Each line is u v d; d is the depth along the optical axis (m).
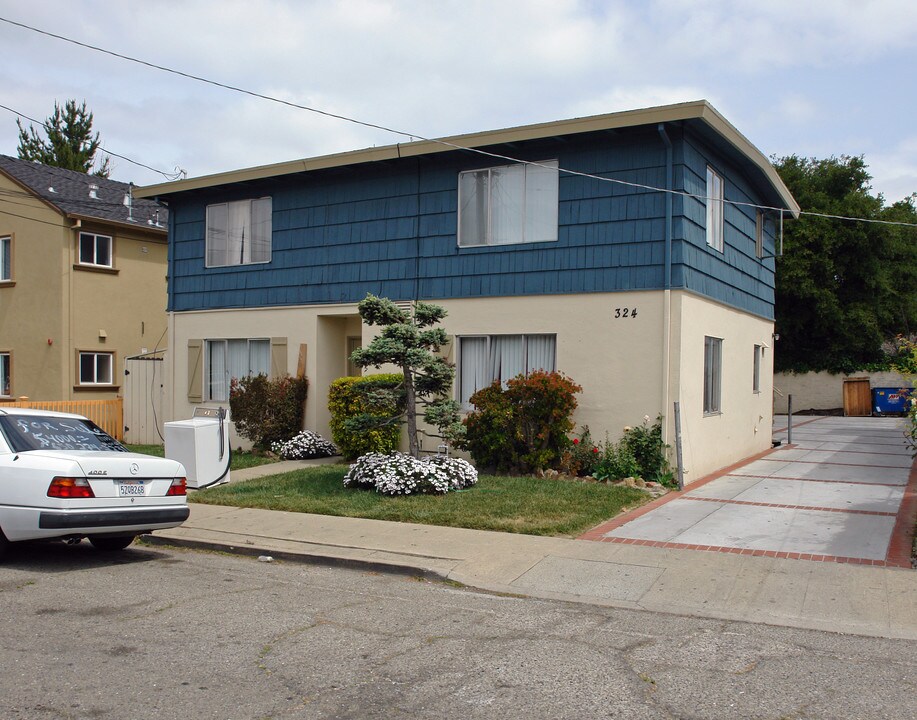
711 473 14.52
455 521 10.01
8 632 5.97
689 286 13.13
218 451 12.98
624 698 4.85
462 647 5.78
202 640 5.86
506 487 12.06
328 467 14.45
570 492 11.60
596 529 9.71
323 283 16.41
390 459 12.10
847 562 8.15
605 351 13.32
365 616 6.58
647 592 7.29
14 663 5.31
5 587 7.36
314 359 16.52
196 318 18.23
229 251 17.83
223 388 17.98
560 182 13.78
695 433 13.59
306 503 11.23
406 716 4.56
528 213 14.12
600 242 13.42
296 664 5.37
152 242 23.95
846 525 9.85
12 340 22.53
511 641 5.94
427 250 15.12
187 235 18.44
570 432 13.44
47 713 4.52
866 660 5.60
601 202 13.43
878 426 26.00
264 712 4.59
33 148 47.09
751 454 17.61
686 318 13.06
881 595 7.08
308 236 16.62
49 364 21.73
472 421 13.64
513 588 7.51
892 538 9.16
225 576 8.02
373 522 10.18
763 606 6.86
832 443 20.47
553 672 5.28
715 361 15.08
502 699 4.81
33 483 7.92
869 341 32.91
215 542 9.34
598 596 7.23
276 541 9.30
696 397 13.66
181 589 7.41
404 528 9.83
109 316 22.70
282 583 7.75
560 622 6.48
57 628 6.09
